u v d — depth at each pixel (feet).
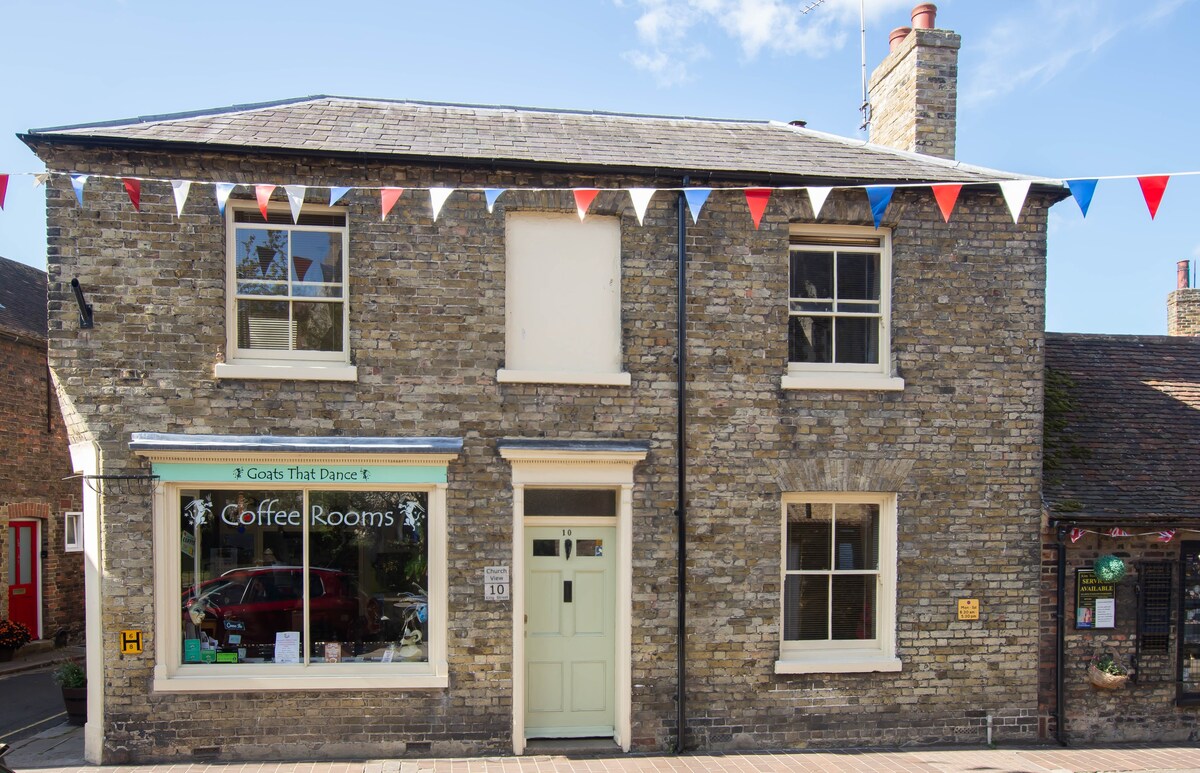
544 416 25.57
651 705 25.57
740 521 26.18
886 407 26.84
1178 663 27.55
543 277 26.20
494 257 25.63
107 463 23.90
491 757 24.64
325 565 25.20
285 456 24.41
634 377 26.03
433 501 25.21
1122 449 30.14
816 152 30.25
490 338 25.49
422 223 25.43
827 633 27.02
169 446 23.71
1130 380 34.27
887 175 27.45
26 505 44.39
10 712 31.99
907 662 26.55
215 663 24.64
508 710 25.04
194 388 24.31
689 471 26.04
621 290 26.21
